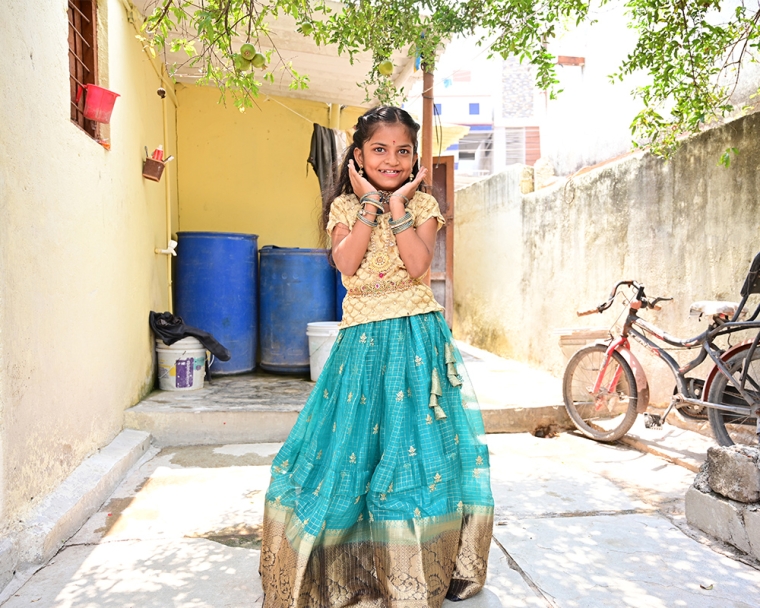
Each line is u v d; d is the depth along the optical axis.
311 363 5.21
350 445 1.86
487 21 3.34
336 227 2.00
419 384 1.87
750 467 2.44
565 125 6.42
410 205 1.98
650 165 4.57
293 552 1.80
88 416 3.18
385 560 1.81
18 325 2.34
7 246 2.25
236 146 6.16
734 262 3.77
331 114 6.49
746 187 3.66
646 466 3.64
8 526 2.26
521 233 6.93
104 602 2.03
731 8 4.05
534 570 2.27
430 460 1.84
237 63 2.59
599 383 4.17
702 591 2.13
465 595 2.03
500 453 3.95
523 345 6.88
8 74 2.29
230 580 2.19
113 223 3.68
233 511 2.87
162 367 4.75
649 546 2.50
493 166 21.48
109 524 2.71
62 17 2.87
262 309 5.62
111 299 3.63
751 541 2.38
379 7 3.21
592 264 5.40
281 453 2.06
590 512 2.88
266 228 6.27
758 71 3.86
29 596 2.07
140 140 4.46
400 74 5.79
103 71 3.63
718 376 3.34
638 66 3.55
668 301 4.37
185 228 6.04
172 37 4.93
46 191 2.63
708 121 3.92
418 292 1.97
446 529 1.88
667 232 4.39
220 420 4.07
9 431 2.26
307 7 3.01
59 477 2.76
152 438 4.00
